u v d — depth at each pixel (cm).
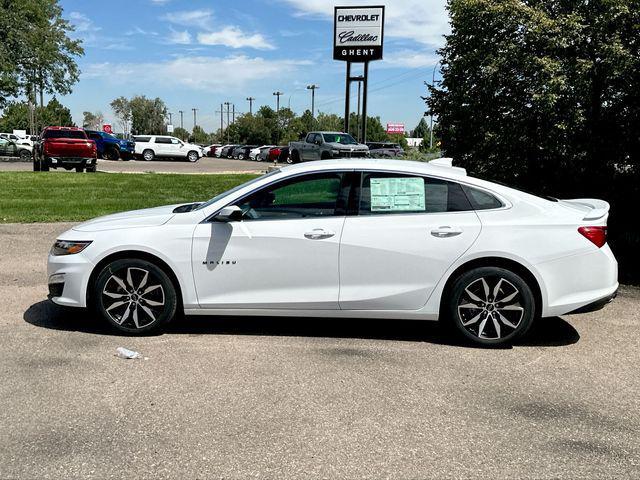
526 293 495
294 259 505
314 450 334
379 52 2791
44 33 3628
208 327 556
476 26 967
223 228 509
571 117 888
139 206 1212
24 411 377
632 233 924
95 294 518
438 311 506
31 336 520
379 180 513
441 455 331
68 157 2288
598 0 863
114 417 371
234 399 399
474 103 1002
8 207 1167
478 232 495
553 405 398
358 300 505
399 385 426
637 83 862
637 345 525
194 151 4456
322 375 443
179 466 316
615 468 321
